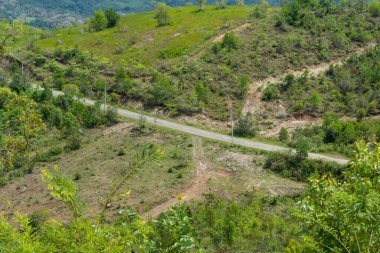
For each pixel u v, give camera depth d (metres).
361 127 54.12
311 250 8.58
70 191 7.84
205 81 70.94
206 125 61.78
